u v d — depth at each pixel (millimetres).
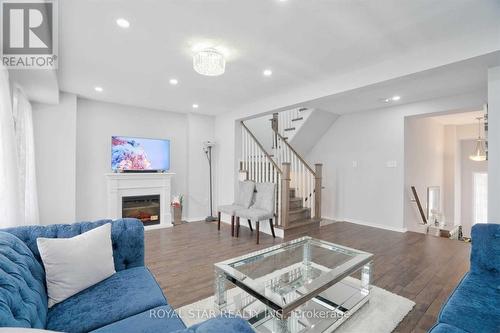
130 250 1891
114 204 4426
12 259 1270
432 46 2441
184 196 5484
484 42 2135
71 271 1478
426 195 5672
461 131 6586
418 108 4422
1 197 2242
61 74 3186
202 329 792
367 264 2219
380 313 1979
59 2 1794
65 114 3943
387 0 1824
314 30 2215
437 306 2098
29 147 3371
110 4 1845
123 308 1345
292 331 1688
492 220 2357
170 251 3420
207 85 3625
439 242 3902
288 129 5473
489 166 2385
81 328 1195
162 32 2242
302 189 5016
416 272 2764
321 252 2658
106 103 4570
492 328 1188
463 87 3598
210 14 1990
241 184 4648
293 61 2812
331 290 2232
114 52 2602
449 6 1884
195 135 5492
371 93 3932
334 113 5441
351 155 5461
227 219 5250
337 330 1786
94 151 4453
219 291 1972
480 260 1731
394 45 2459
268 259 2418
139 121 4938
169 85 3633
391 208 4801
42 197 3766
